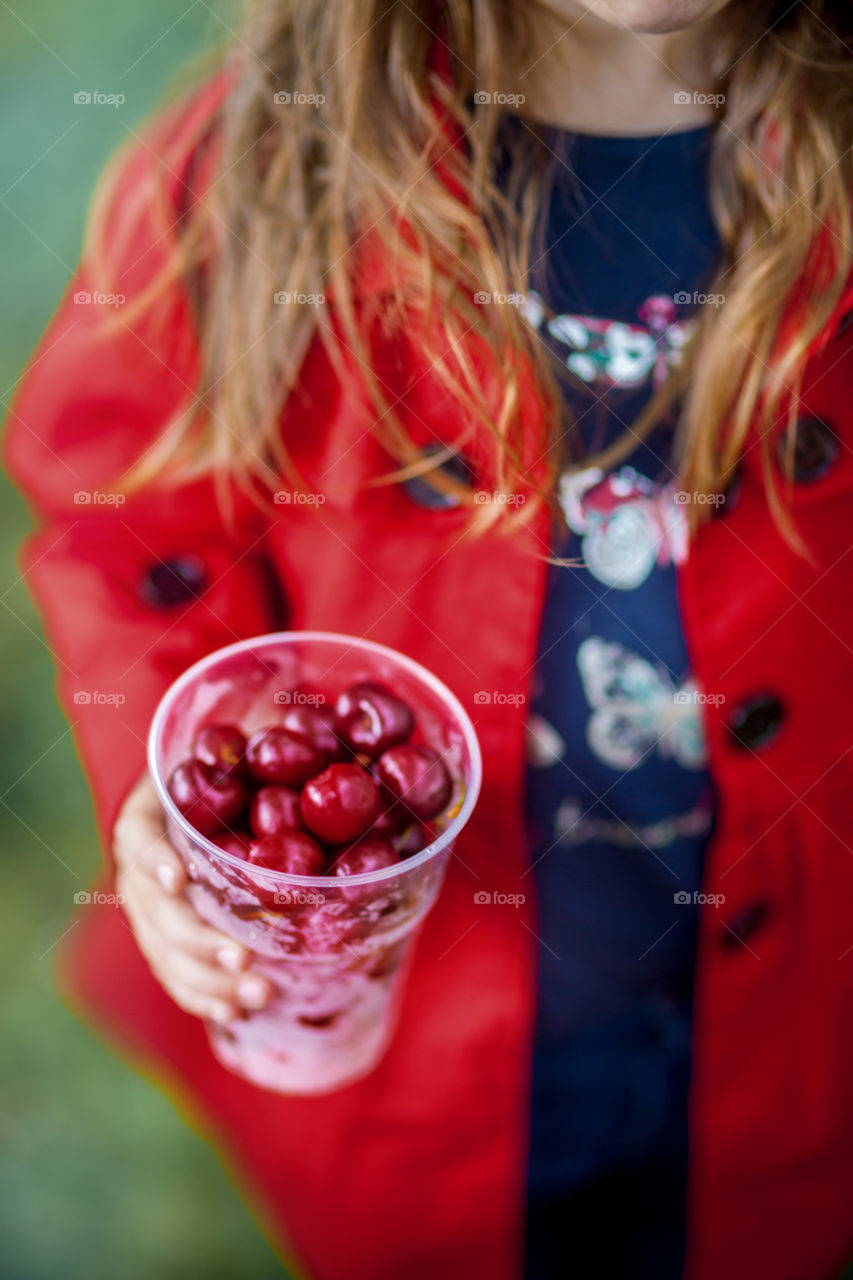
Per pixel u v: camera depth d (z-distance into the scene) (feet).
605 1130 2.24
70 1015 3.09
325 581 2.10
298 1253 2.36
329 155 1.94
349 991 1.86
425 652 2.06
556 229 1.97
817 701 2.09
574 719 2.05
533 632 2.01
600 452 2.00
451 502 2.00
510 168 1.95
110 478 2.14
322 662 1.90
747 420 1.96
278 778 1.80
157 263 2.05
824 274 1.94
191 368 2.08
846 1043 2.23
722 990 2.17
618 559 2.02
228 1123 2.31
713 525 2.00
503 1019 2.15
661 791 2.07
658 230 1.97
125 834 1.92
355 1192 2.26
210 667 1.86
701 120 1.95
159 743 1.81
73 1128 2.98
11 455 2.23
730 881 2.12
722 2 1.77
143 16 4.19
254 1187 2.47
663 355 1.98
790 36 1.92
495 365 1.92
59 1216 2.88
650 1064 2.21
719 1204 2.29
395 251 1.91
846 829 2.15
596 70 1.93
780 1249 2.34
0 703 3.43
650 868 2.11
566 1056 2.20
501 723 2.05
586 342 1.98
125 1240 2.85
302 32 1.93
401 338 1.95
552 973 2.15
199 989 1.86
